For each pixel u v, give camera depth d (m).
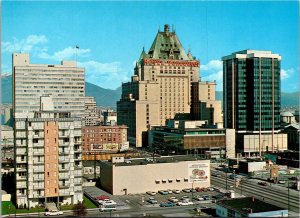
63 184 161.88
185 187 194.12
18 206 158.00
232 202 149.00
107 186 191.00
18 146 158.75
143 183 187.50
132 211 153.62
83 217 142.00
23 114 163.12
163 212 151.88
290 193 183.75
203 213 150.38
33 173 158.12
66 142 161.88
